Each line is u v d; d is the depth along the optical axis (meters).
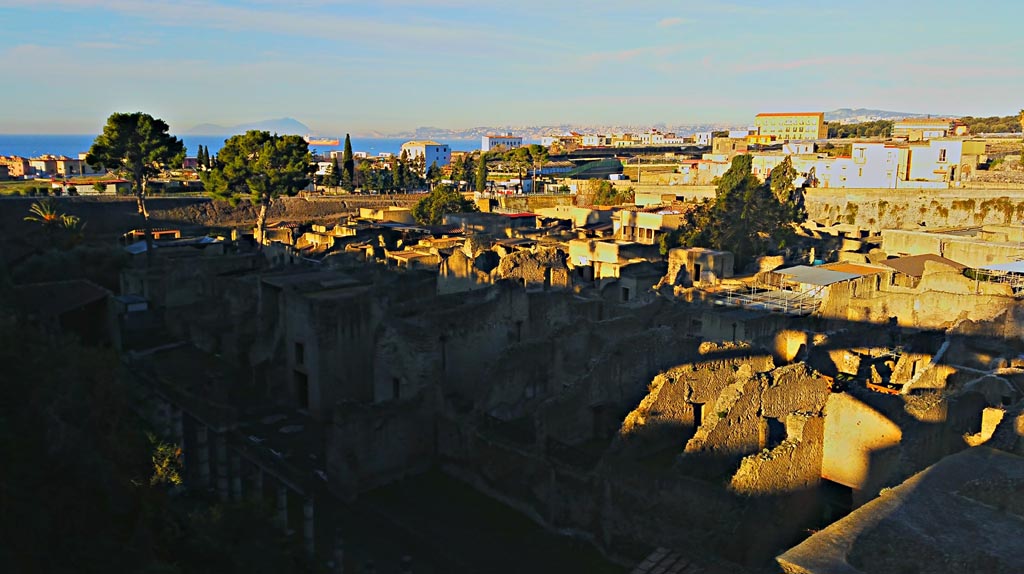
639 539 29.61
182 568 22.89
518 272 57.09
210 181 82.44
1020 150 140.62
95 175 188.25
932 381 41.19
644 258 76.19
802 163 133.12
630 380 40.03
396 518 33.25
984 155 130.00
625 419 35.66
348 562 29.98
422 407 37.47
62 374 25.66
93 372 27.45
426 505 34.44
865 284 58.59
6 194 113.62
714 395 38.47
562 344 41.97
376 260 69.62
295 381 46.28
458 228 98.50
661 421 35.88
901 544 16.95
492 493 35.16
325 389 44.22
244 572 24.88
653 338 41.03
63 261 69.81
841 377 47.06
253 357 49.06
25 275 67.75
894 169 121.94
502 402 38.72
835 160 128.50
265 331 49.25
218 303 56.38
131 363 47.06
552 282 59.38
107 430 26.03
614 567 29.70
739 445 33.38
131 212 110.19
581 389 37.25
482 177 156.38
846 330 51.53
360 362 46.16
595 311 53.28
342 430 34.59
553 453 34.31
